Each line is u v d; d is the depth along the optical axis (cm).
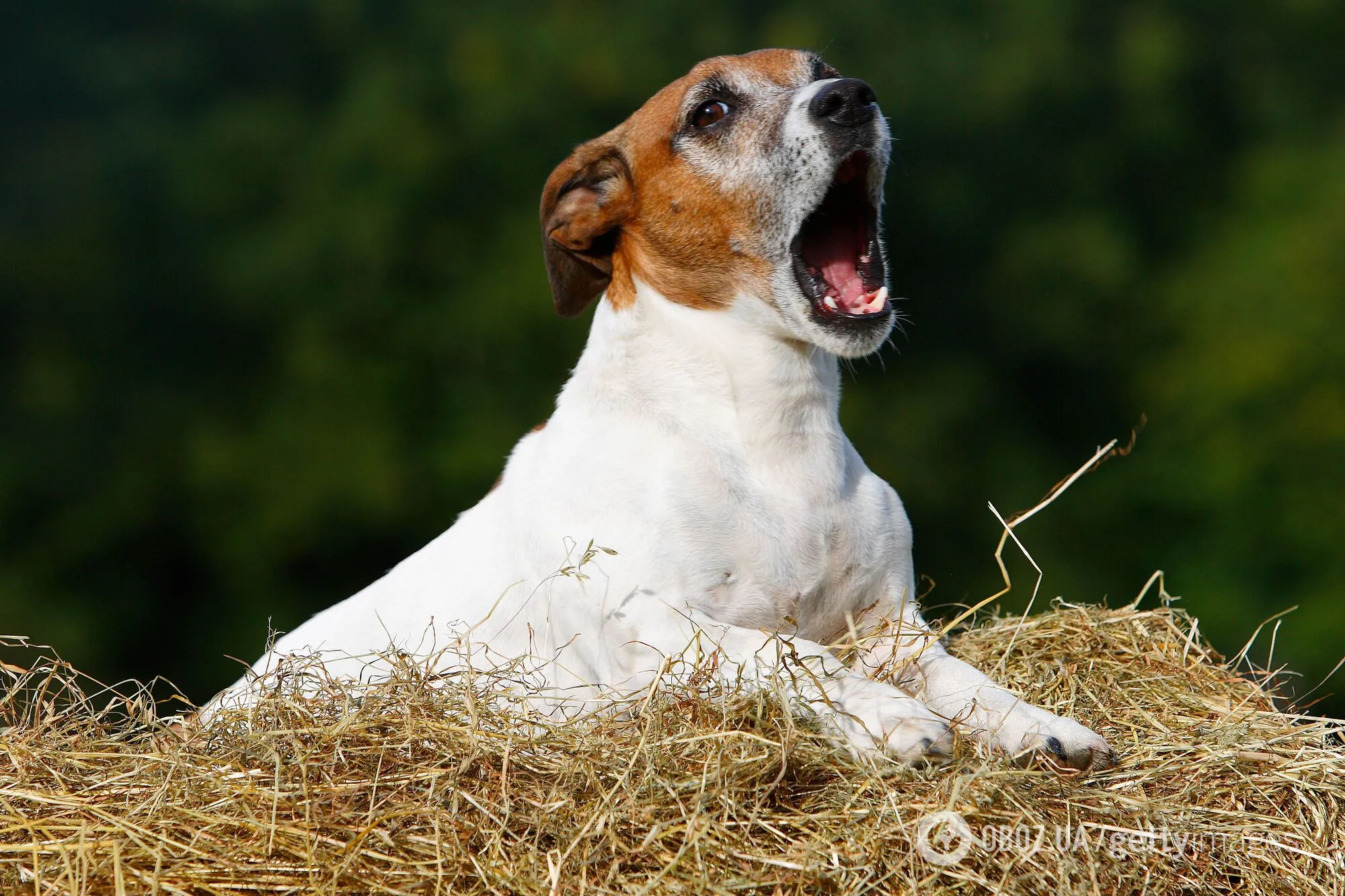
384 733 375
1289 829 367
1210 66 2059
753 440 455
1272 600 1689
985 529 1766
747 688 379
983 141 1950
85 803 356
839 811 342
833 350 453
